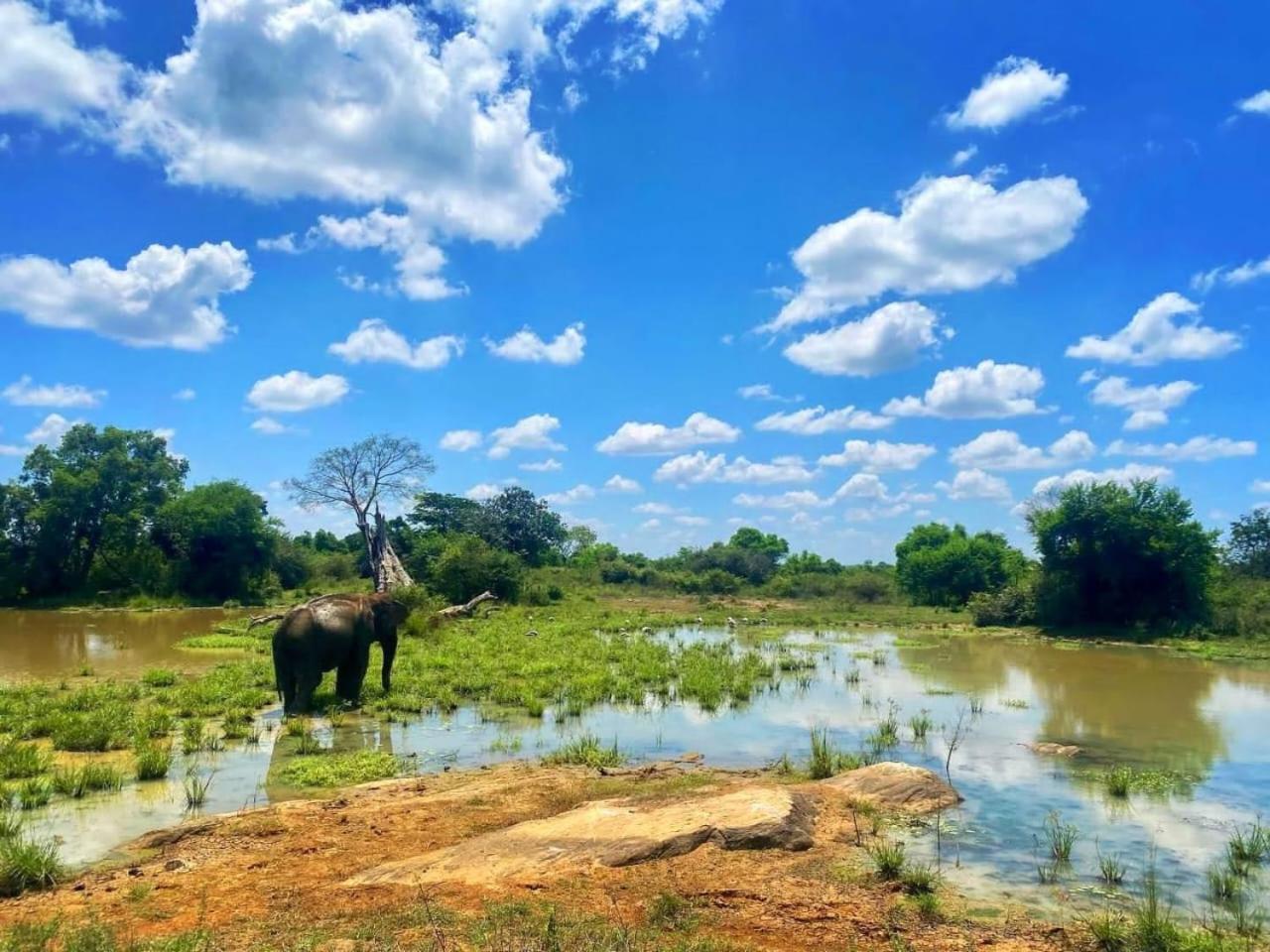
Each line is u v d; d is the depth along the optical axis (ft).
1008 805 35.88
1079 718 55.52
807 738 49.49
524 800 35.24
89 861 29.25
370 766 42.06
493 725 52.85
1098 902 25.85
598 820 30.40
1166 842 31.50
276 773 41.29
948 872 28.09
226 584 185.98
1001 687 68.49
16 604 175.83
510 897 24.63
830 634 116.47
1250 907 25.59
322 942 21.45
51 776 39.04
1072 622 124.16
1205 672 78.59
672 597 195.31
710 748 47.26
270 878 26.86
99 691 59.93
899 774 37.45
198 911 24.07
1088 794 37.70
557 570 218.79
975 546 178.40
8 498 180.34
